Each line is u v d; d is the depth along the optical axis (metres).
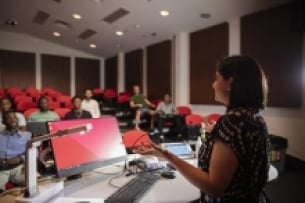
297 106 4.45
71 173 1.44
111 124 1.78
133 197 1.28
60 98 7.76
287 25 4.55
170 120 6.22
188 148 2.23
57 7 6.68
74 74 10.90
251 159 0.95
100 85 11.36
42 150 1.50
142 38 7.99
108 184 1.53
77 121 1.57
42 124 2.92
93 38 8.85
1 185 2.70
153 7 5.65
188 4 5.25
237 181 0.95
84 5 6.25
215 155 0.95
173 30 6.85
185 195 1.38
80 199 1.30
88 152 1.56
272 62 4.80
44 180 1.49
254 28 5.12
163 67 7.82
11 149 3.02
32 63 10.15
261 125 1.00
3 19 8.28
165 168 1.80
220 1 4.95
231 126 0.96
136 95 7.60
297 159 4.48
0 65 9.60
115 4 5.86
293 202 3.04
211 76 6.16
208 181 0.95
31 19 8.08
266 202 1.08
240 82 0.99
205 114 6.42
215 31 6.04
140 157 1.92
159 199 1.33
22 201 1.19
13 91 8.49
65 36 9.25
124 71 10.05
